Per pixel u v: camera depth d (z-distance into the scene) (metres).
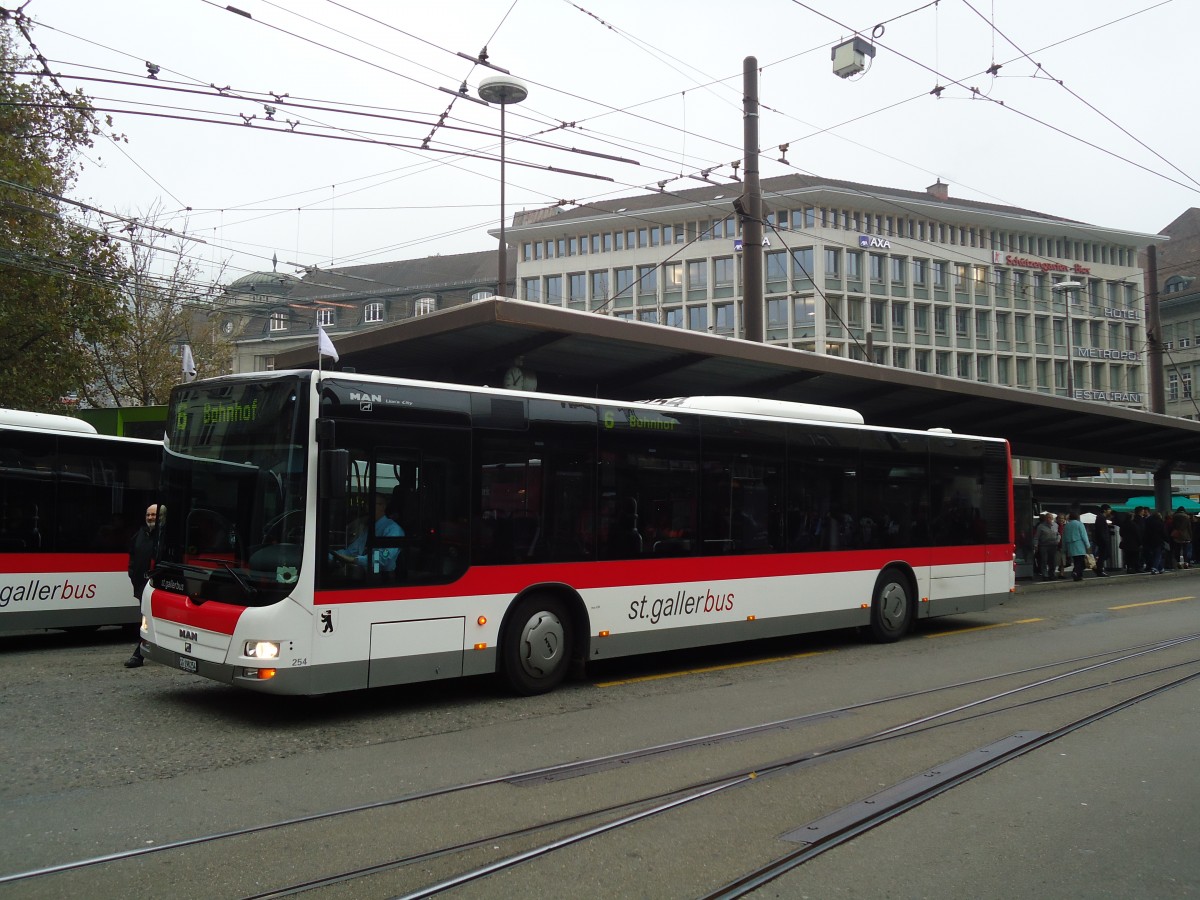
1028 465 71.56
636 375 15.91
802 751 7.11
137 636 13.67
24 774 6.30
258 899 4.34
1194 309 75.38
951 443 14.08
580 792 6.07
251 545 7.72
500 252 22.16
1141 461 30.66
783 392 19.06
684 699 9.11
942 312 69.06
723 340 14.54
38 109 21.31
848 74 14.73
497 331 12.97
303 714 8.30
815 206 64.12
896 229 67.06
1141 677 10.34
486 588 8.75
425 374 15.32
